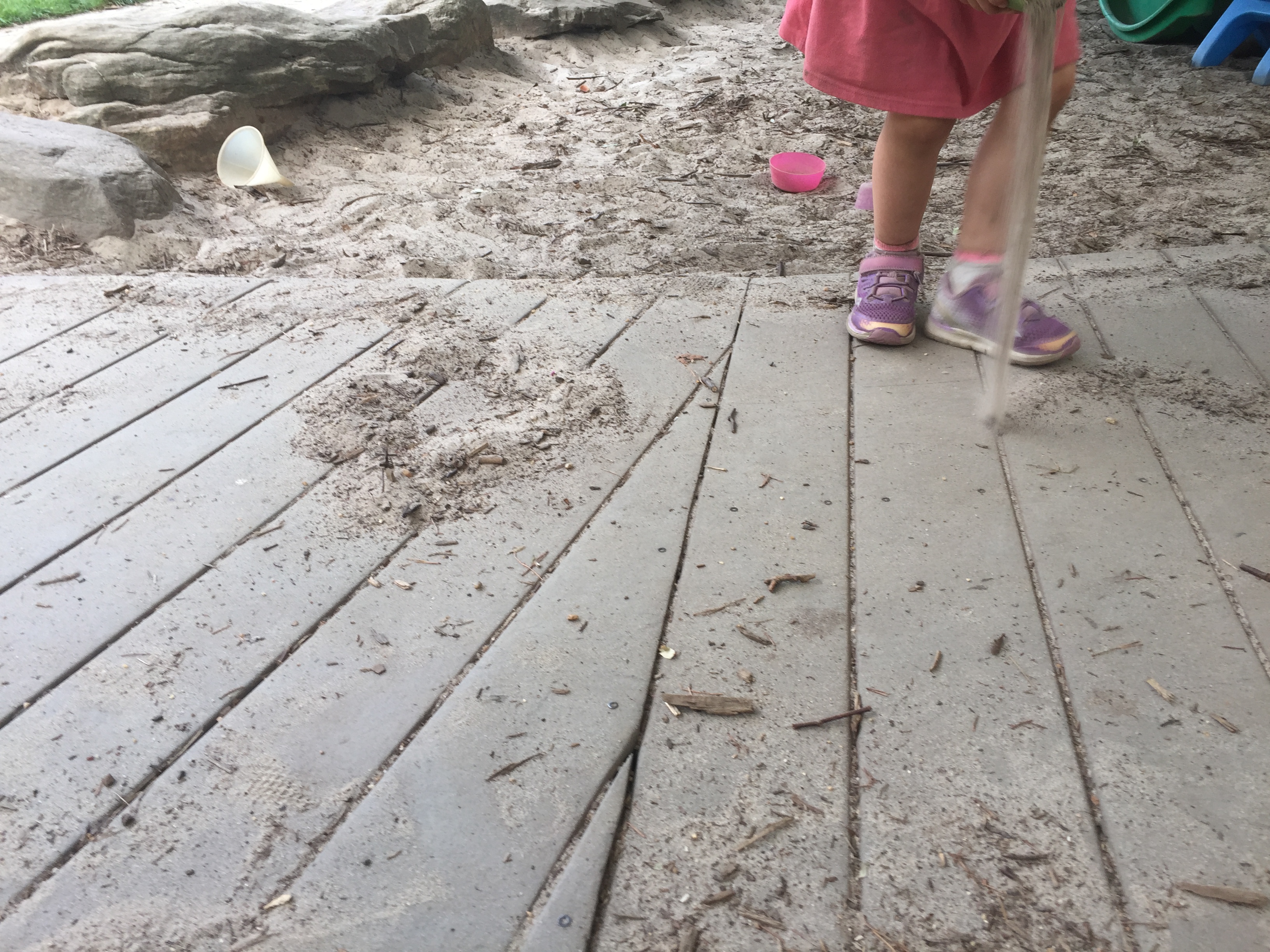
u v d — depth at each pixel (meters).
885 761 1.55
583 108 5.69
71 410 2.57
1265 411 2.43
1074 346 2.66
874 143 5.09
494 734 1.62
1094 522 2.07
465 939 1.31
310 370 2.77
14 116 4.09
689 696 1.68
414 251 3.75
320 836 1.46
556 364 2.78
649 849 1.43
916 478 2.24
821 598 1.90
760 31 7.59
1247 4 5.53
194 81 4.43
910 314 2.79
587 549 2.05
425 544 2.08
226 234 3.92
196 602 1.92
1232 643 1.75
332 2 6.66
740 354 2.82
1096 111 5.21
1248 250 3.33
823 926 1.32
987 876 1.37
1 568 2.01
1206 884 1.35
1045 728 1.60
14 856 1.43
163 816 1.49
